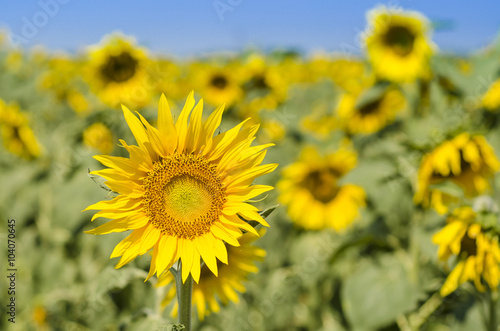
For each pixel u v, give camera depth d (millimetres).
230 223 548
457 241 856
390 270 1255
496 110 1383
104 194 1216
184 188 559
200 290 749
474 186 1104
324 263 1478
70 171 1307
